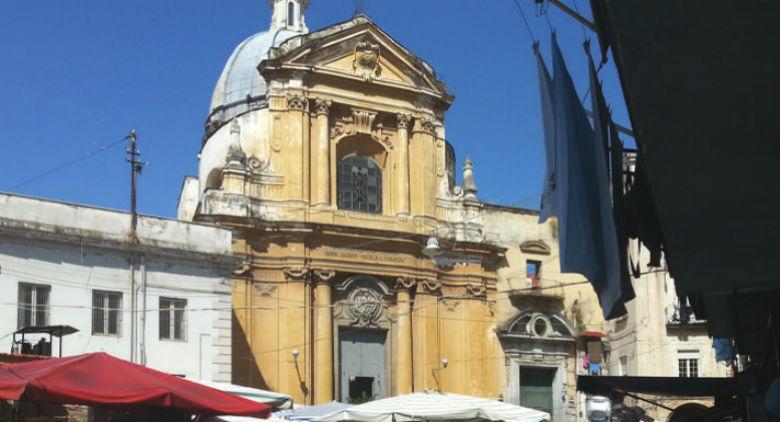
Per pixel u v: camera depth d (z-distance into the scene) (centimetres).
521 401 5097
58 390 1460
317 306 4619
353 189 4912
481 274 5072
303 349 4525
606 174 922
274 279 4584
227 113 6112
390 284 4841
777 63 687
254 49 6366
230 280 3944
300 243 4606
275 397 2722
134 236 3709
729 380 1597
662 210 871
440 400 2850
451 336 4956
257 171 4694
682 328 4825
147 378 1575
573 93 1015
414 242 4850
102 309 3594
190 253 3822
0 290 3338
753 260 970
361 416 2773
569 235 995
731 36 671
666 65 704
